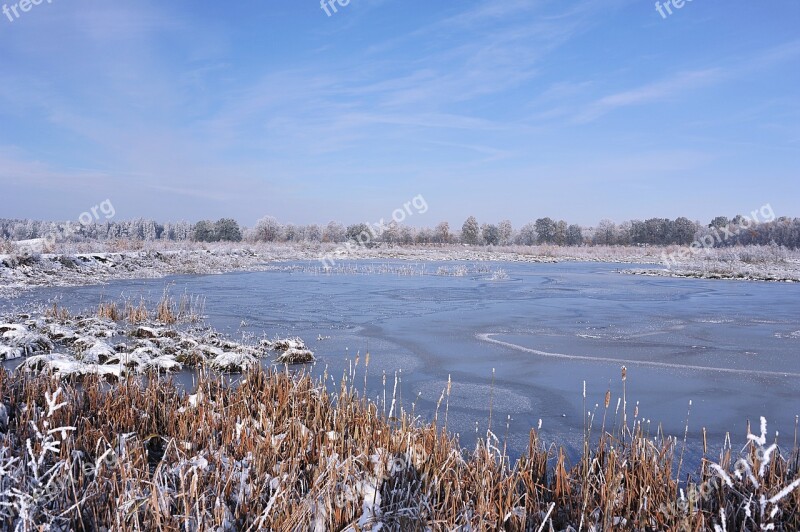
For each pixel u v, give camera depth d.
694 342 11.40
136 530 3.04
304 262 44.41
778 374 8.70
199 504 3.38
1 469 3.21
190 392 6.93
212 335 11.05
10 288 20.38
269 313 15.32
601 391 7.67
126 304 14.67
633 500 3.81
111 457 3.95
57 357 8.06
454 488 3.94
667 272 37.69
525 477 4.11
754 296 21.94
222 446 4.32
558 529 3.78
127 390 5.75
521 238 101.94
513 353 10.12
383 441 4.55
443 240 90.81
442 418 6.43
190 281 25.70
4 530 3.05
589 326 13.45
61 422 4.68
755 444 4.62
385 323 13.64
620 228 101.75
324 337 11.59
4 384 5.83
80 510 3.36
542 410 6.83
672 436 5.95
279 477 3.77
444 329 12.76
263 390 6.47
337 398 6.19
